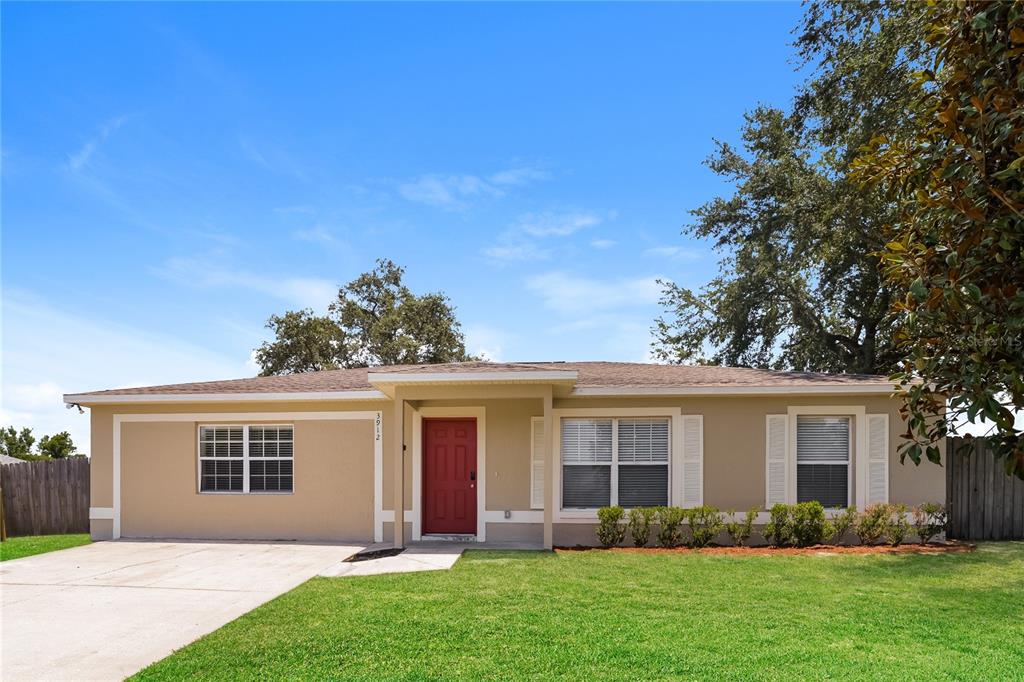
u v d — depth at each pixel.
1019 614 7.36
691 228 25.00
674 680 5.54
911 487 12.51
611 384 12.97
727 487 12.76
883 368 23.25
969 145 3.25
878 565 10.20
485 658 6.11
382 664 6.03
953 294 3.16
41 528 16.80
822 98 21.36
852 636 6.59
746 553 11.48
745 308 24.47
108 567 10.89
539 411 13.27
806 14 20.62
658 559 10.83
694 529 12.23
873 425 12.62
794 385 12.52
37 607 8.34
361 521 13.56
